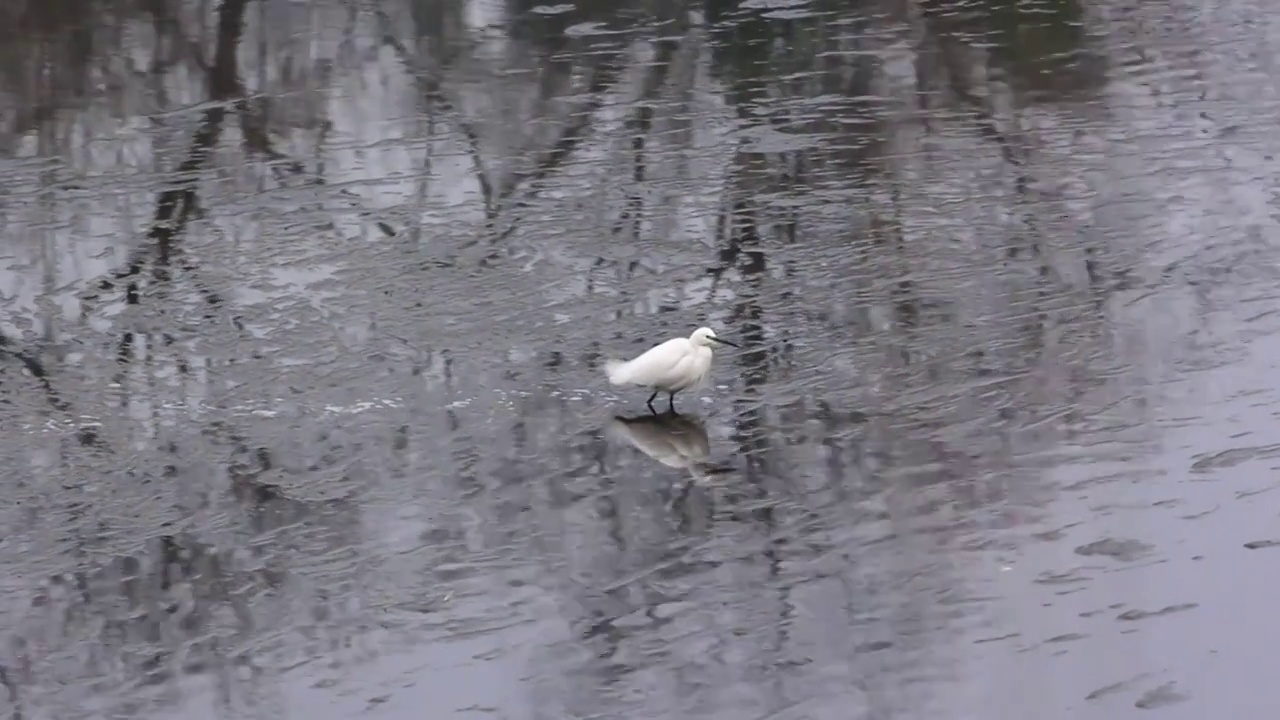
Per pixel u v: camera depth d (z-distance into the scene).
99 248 20.70
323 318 18.44
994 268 18.84
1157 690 11.57
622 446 15.34
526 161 22.86
